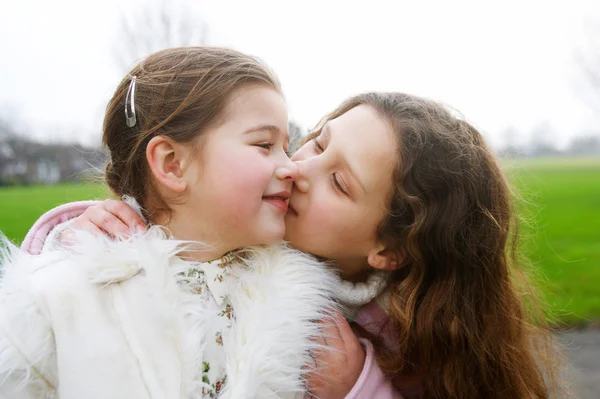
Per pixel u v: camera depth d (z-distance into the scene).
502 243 1.89
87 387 1.24
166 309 1.30
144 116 1.45
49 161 16.70
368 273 1.86
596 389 3.30
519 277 2.07
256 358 1.31
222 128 1.39
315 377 1.49
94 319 1.28
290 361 1.38
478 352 1.80
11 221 7.80
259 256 1.52
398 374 1.78
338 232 1.64
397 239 1.73
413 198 1.69
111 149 1.56
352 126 1.69
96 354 1.25
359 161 1.63
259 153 1.42
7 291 1.29
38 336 1.24
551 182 21.47
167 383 1.27
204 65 1.45
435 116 1.83
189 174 1.41
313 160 1.65
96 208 1.49
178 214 1.45
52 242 1.45
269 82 1.49
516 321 1.90
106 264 1.32
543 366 2.05
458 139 1.81
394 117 1.74
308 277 1.51
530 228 2.28
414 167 1.69
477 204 1.81
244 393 1.26
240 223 1.41
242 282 1.46
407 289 1.78
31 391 1.27
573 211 12.16
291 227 1.64
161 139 1.40
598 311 4.70
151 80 1.47
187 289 1.39
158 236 1.42
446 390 1.78
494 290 1.86
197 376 1.29
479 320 1.83
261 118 1.42
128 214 1.46
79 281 1.30
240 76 1.43
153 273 1.32
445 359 1.79
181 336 1.30
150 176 1.47
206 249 1.44
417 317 1.77
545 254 7.00
